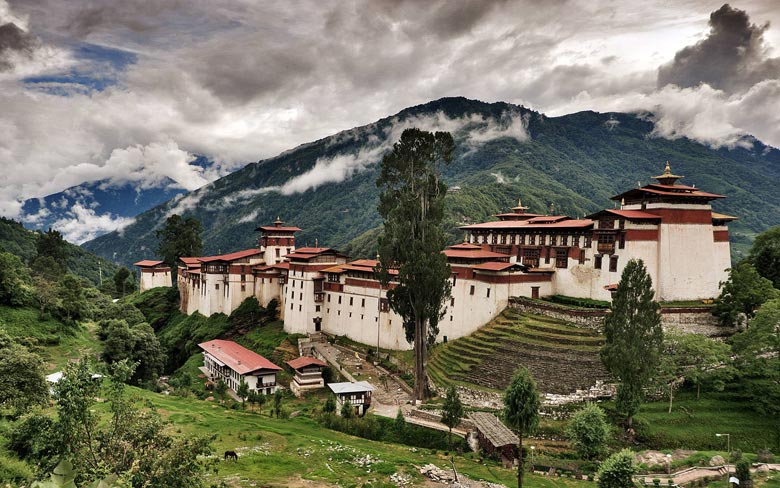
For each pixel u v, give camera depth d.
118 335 102.62
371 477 51.62
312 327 123.50
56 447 28.88
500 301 90.88
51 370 84.38
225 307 143.38
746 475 47.81
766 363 65.38
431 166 85.94
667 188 86.25
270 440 62.41
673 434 60.62
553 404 67.44
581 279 91.69
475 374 79.69
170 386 101.12
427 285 79.69
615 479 46.50
